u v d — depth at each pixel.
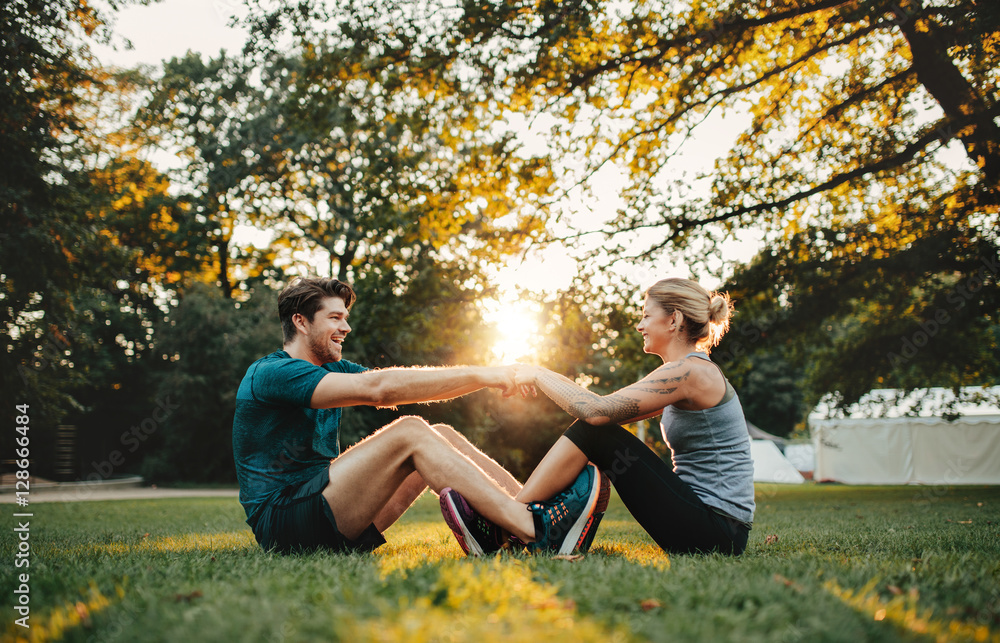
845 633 1.31
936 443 20.72
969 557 2.52
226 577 1.97
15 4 11.84
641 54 10.51
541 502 2.54
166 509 9.48
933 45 9.34
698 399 2.58
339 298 2.78
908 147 10.39
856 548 3.15
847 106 10.94
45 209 13.06
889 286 11.27
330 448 2.78
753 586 1.71
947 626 1.45
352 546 2.60
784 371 35.41
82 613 1.52
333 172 20.86
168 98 20.19
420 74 10.46
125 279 22.62
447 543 3.44
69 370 15.38
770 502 10.37
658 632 1.29
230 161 21.36
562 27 9.73
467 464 2.51
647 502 2.53
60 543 3.90
